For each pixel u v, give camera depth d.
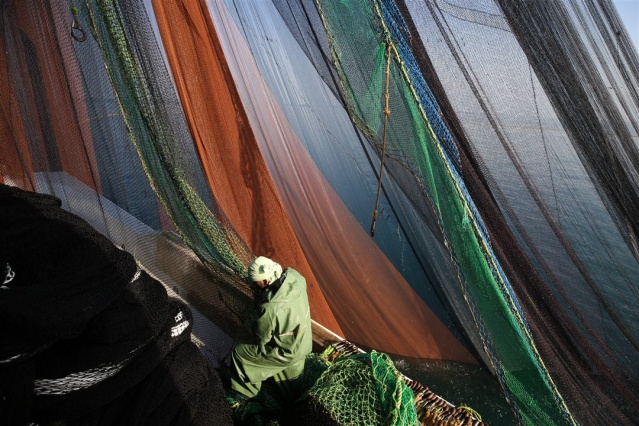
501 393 3.59
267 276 2.66
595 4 2.52
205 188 3.15
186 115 3.27
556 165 2.68
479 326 2.66
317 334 3.47
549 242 2.85
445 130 2.37
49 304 1.12
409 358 3.99
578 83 2.50
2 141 2.85
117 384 1.30
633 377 2.69
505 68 2.50
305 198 4.43
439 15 2.42
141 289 1.45
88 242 1.32
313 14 2.90
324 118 4.28
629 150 2.62
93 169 3.25
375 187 4.71
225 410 1.64
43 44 2.82
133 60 2.61
